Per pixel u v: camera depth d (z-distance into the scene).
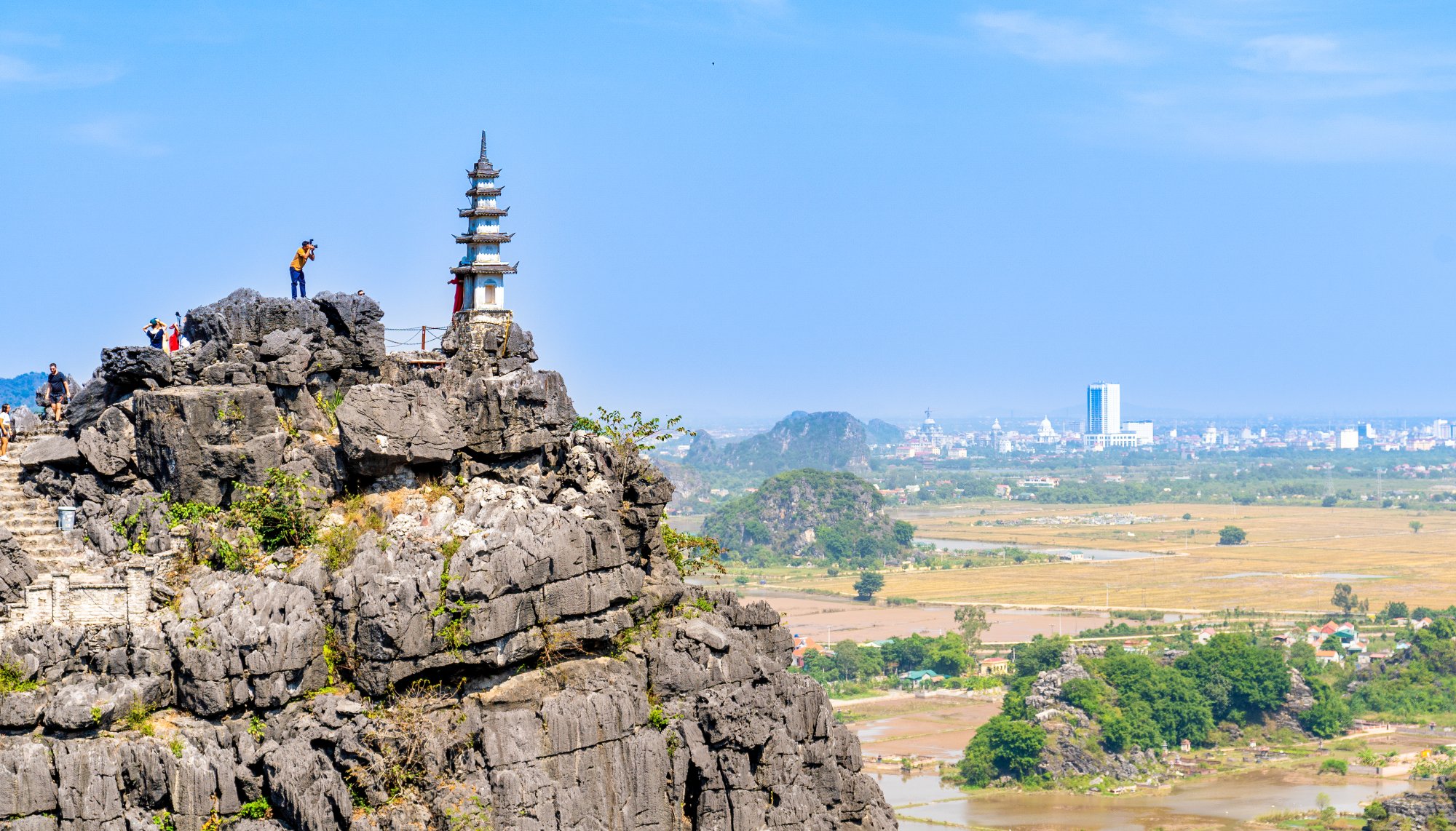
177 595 62.94
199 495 66.62
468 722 63.06
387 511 67.56
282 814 59.56
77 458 68.56
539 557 65.31
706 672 70.88
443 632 63.06
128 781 58.00
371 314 73.56
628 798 66.19
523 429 71.19
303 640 61.19
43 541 66.00
